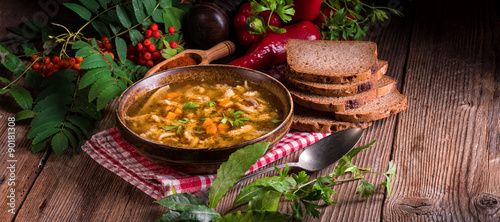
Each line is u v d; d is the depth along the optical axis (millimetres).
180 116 1028
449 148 1049
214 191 918
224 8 1259
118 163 1029
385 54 1253
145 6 1181
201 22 1236
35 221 962
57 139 1056
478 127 1084
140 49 1185
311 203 934
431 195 979
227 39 1301
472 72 1200
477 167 1017
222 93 1068
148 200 983
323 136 1070
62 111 1089
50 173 1027
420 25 1324
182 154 941
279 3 1219
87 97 1110
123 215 965
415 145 1056
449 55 1244
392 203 969
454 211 957
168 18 1219
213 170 974
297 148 1050
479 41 1274
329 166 1021
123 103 1021
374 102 1119
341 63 1143
